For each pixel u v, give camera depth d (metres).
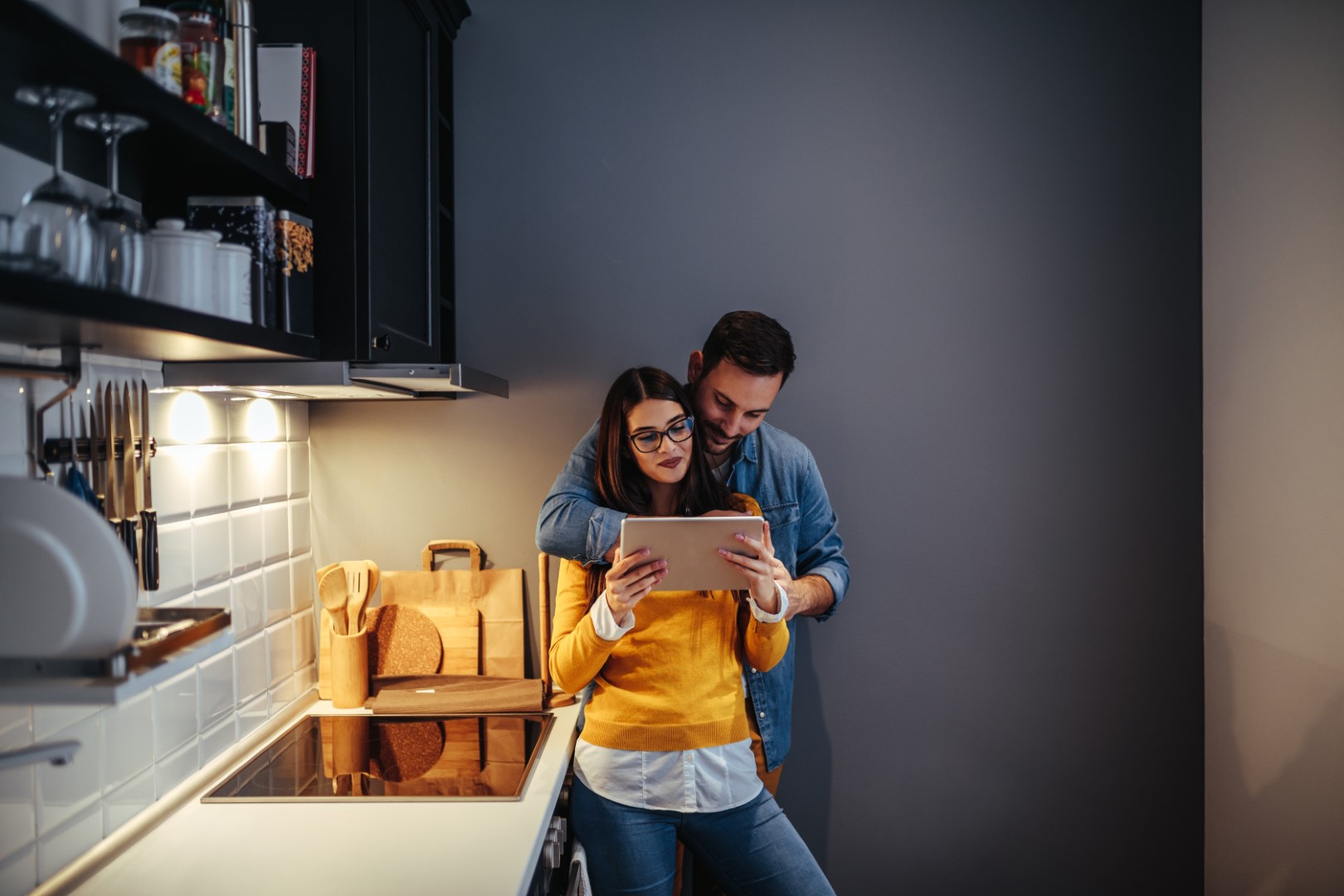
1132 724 2.03
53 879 1.14
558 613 1.63
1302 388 1.72
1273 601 1.81
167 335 0.95
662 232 2.01
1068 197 2.00
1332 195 1.64
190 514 1.50
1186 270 2.00
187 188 1.29
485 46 2.01
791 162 2.00
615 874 1.51
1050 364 2.01
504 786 1.45
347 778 1.49
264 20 1.39
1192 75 1.98
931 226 2.00
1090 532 2.01
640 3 2.00
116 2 1.20
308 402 2.01
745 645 1.60
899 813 2.05
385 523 2.03
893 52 1.99
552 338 2.02
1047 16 1.99
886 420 2.01
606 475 1.60
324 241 1.39
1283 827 1.79
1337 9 1.63
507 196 2.02
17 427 1.08
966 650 2.03
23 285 0.69
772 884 1.53
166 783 1.41
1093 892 2.04
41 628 0.78
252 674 1.72
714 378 1.59
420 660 1.95
